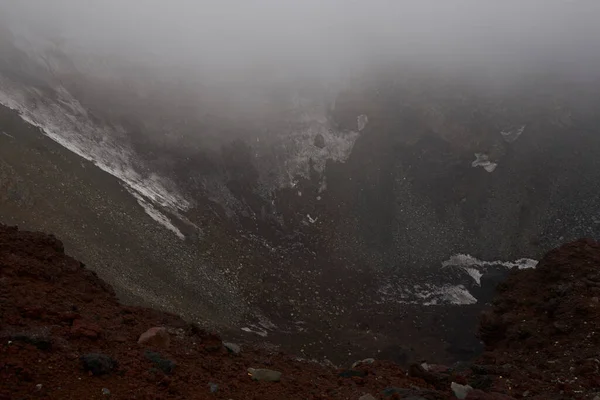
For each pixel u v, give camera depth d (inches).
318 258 2196.1
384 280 2122.3
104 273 1259.8
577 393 491.2
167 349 395.9
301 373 453.1
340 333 1652.3
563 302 728.3
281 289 1849.2
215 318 1446.9
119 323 420.2
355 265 2197.3
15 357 300.2
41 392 280.2
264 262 2001.7
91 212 1555.1
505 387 520.1
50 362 309.0
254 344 1328.7
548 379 544.1
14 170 1440.7
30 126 1796.3
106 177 1871.3
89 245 1362.0
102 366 317.7
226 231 2098.9
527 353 667.4
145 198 1952.5
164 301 1330.0
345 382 449.4
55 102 2145.7
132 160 2208.4
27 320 359.6
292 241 2276.1
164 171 2283.5
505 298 856.9
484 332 827.4
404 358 1517.0
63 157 1743.4
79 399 285.7
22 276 453.1
